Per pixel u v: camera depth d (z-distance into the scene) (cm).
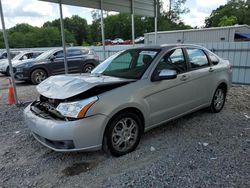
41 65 1041
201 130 425
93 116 294
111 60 444
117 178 281
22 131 445
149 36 2409
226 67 524
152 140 384
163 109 378
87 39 6762
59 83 347
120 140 329
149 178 279
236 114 516
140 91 340
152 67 368
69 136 287
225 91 534
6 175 297
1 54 1814
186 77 411
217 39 2100
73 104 294
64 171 302
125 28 6147
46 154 350
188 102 425
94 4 834
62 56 1098
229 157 323
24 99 718
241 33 2123
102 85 317
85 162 322
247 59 936
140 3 990
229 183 264
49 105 327
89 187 267
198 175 281
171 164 308
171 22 5944
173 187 260
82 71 1150
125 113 326
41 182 281
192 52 446
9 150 366
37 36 4812
